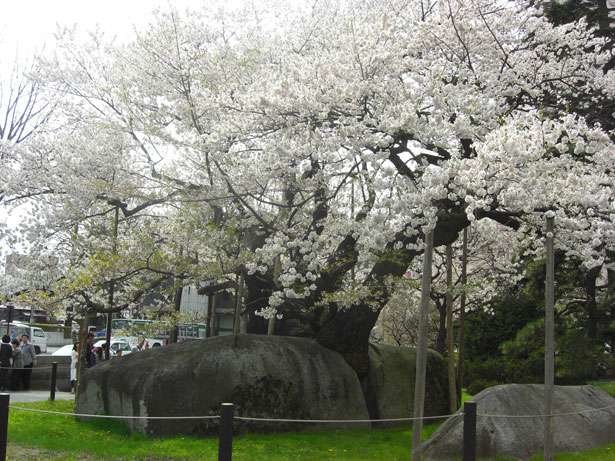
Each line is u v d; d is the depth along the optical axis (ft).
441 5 39.78
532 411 33.42
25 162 41.14
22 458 29.27
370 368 42.86
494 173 28.91
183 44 40.96
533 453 31.24
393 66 35.29
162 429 34.47
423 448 30.78
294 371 38.04
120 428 35.58
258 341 38.55
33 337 111.14
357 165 34.40
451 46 39.68
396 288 38.14
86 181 40.06
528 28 41.63
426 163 33.86
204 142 35.17
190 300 99.09
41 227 42.45
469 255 60.08
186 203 40.98
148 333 44.04
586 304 56.70
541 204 29.89
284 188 40.27
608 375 60.95
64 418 39.42
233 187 38.22
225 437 21.16
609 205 32.83
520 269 60.39
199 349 37.04
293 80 33.37
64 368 65.26
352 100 33.65
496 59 40.52
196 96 38.34
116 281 41.34
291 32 46.65
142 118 42.96
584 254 33.65
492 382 70.18
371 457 31.14
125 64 44.11
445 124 31.89
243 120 34.12
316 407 38.14
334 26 43.50
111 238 41.63
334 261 38.09
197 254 42.32
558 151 31.81
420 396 24.23
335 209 38.91
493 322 74.74
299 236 37.40
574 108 44.21
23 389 62.03
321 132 34.91
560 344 54.75
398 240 37.17
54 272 43.52
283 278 34.63
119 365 37.35
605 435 35.37
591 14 52.01
